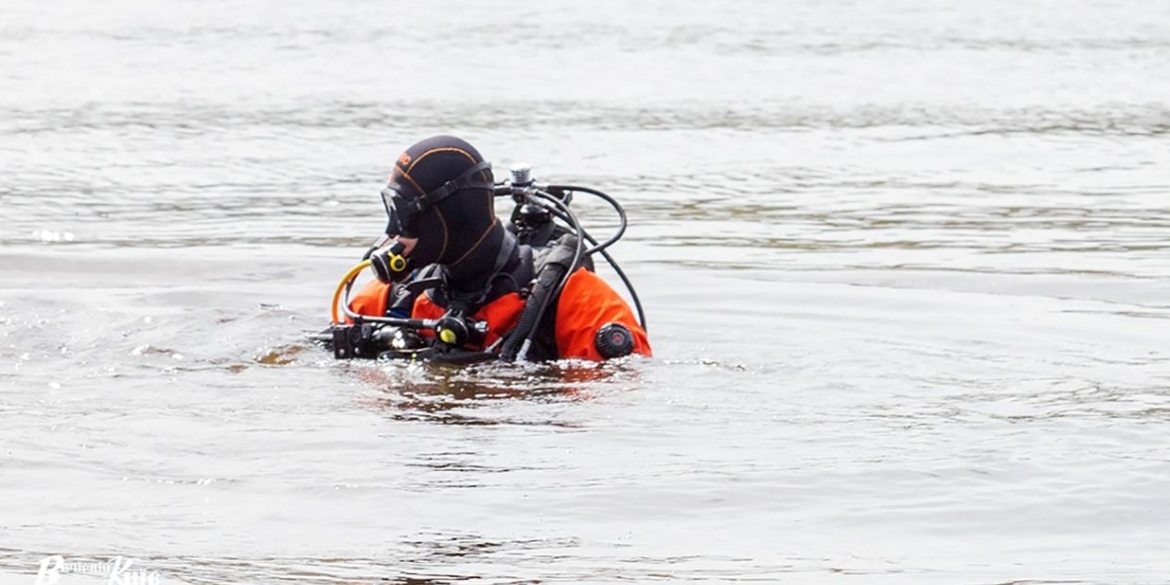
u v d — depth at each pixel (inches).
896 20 4338.1
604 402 773.9
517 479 653.9
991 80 2989.7
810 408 780.6
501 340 854.5
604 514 614.5
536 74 3058.6
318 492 635.5
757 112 2532.0
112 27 3981.3
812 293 1181.7
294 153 2073.1
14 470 657.6
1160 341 994.1
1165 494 636.7
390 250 850.1
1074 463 677.9
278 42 3644.2
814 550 577.9
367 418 741.3
